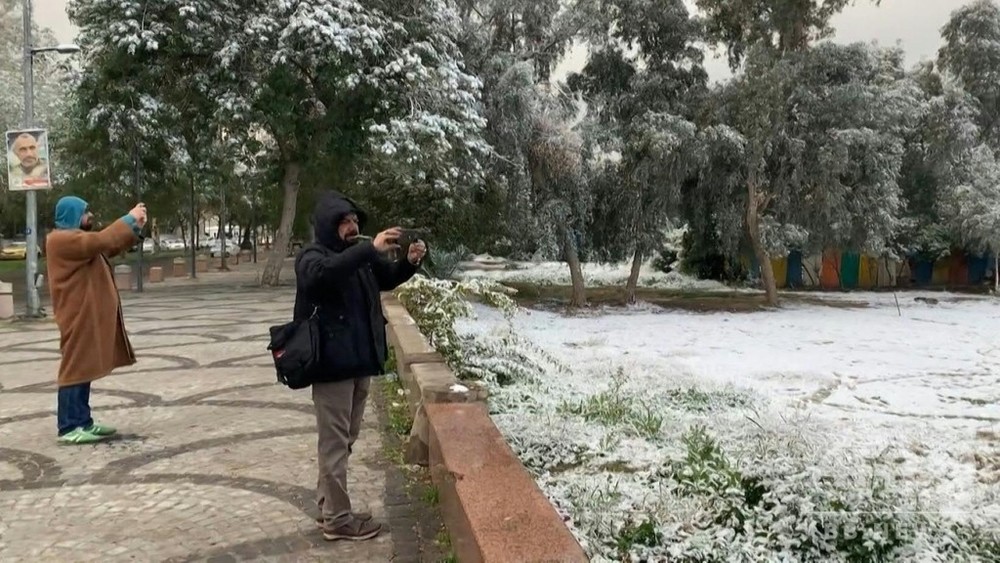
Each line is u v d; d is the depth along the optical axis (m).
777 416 7.61
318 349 3.81
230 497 4.75
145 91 20.45
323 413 4.02
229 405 7.18
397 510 4.54
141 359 9.77
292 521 4.37
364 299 4.02
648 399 8.05
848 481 4.34
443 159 19.47
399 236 3.85
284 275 27.94
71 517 4.44
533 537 2.78
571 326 16.84
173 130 21.16
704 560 3.91
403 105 20.19
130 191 24.75
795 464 4.58
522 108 19.67
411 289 9.46
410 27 20.56
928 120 26.81
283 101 19.89
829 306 22.06
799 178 21.17
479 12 22.06
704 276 30.16
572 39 21.78
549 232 19.84
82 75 20.25
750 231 21.97
